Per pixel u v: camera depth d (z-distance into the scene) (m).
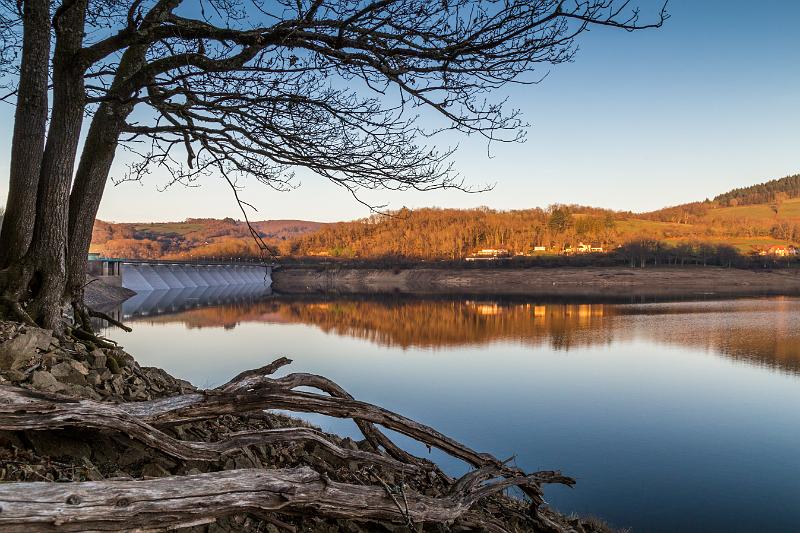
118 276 83.00
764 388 29.61
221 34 5.40
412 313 73.44
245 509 4.12
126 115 6.93
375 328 54.81
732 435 20.50
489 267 170.00
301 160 6.22
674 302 94.31
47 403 4.06
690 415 23.28
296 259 180.50
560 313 74.69
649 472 16.19
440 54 5.51
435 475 6.88
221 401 5.34
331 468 5.99
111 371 6.25
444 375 30.28
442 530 5.54
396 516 5.00
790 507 14.02
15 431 4.12
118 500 3.49
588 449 18.11
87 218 7.24
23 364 5.16
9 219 6.44
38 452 4.11
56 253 6.46
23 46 6.48
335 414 5.88
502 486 6.36
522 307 84.38
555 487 14.79
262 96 5.99
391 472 6.52
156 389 6.48
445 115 5.96
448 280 161.25
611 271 160.12
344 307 81.44
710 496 14.62
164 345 34.53
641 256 174.88
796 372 34.62
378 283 164.88
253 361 29.39
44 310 6.36
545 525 7.07
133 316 54.94
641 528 12.41
